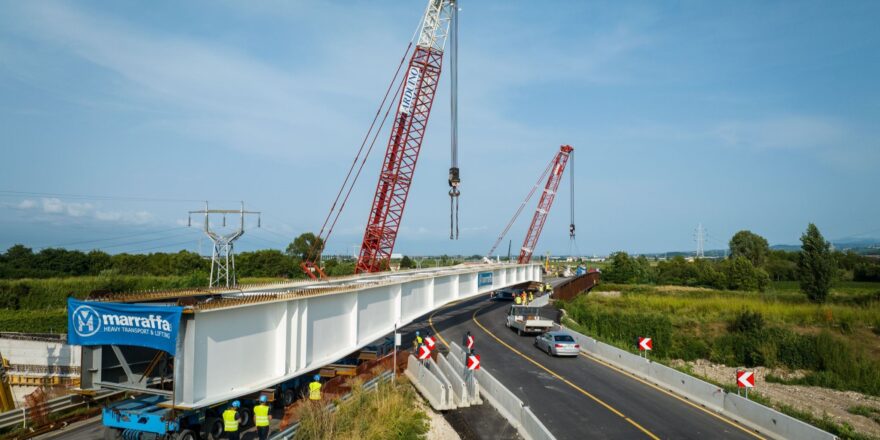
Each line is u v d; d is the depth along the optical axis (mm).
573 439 18984
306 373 21641
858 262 121000
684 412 22344
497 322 50188
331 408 19125
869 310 55719
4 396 25453
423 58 63531
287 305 20484
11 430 19469
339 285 26672
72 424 20703
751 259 130625
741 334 46344
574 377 28500
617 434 19531
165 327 15773
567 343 34000
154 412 16078
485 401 23812
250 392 17859
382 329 30172
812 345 42000
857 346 45500
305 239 121500
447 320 51344
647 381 27844
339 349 24719
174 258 93750
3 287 59125
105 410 16453
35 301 60094
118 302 16750
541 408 22672
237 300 17750
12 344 34375
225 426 16516
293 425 17328
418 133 63969
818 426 23109
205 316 16391
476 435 19453
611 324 49656
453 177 54469
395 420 19469
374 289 29188
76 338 16656
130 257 95375
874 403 32188
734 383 34594
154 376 19109
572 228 128750
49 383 32594
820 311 56750
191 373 15789
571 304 63375
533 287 80438
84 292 62281
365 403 20156
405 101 63094
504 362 32219
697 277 113062
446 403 22484
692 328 50312
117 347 17031
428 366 27703
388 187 63344
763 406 20188
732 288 102062
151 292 19484
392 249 63594
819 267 69688
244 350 18281
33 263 85375
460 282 45625
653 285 112125
